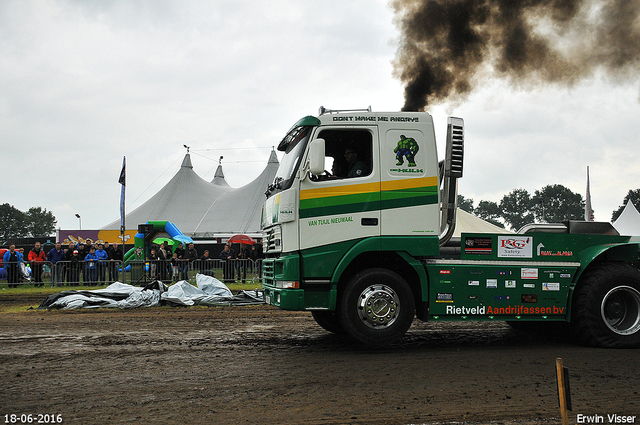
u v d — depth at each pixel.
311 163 6.02
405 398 4.39
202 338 7.41
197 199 44.22
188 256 16.94
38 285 16.02
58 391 4.61
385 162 6.54
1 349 6.56
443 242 6.98
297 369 5.46
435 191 6.60
